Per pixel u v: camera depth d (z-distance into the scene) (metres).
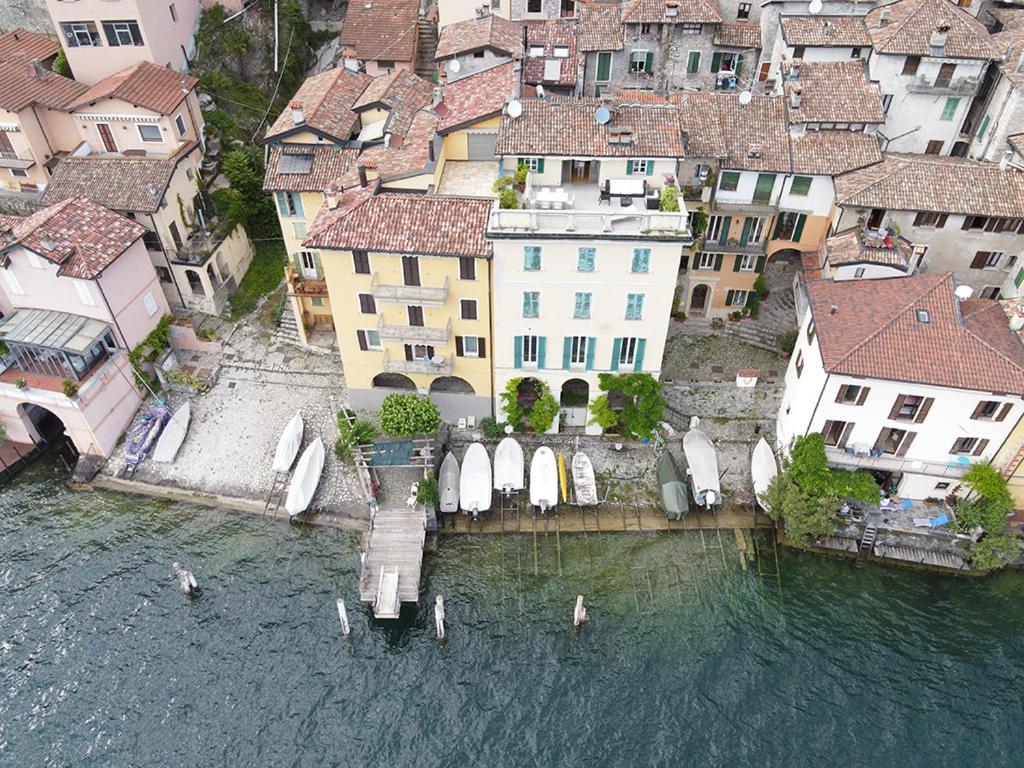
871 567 46.91
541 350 48.50
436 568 47.03
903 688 41.62
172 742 40.03
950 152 60.56
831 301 46.47
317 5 79.00
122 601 45.94
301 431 53.09
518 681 42.16
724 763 38.97
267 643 43.94
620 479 50.72
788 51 59.69
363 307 48.38
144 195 55.72
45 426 55.94
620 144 45.44
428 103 57.88
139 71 60.25
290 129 53.12
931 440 45.06
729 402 53.69
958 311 43.59
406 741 39.94
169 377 56.56
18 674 42.78
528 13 69.94
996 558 45.31
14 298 53.53
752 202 55.47
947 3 57.38
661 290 45.19
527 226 42.94
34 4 70.06
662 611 44.97
